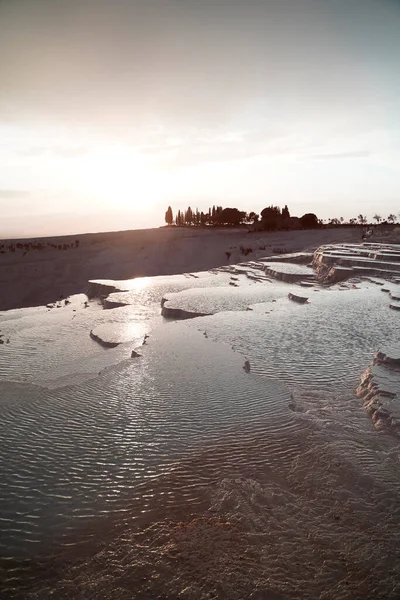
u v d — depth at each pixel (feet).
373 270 114.93
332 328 68.13
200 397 42.93
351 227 370.12
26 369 61.82
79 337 81.76
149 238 404.36
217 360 54.49
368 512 25.44
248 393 43.73
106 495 27.78
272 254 268.41
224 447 33.27
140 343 72.18
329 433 35.17
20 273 316.19
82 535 24.36
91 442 34.76
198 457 31.91
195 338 65.51
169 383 47.01
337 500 26.63
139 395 44.04
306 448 32.89
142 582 21.02
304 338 63.62
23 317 105.19
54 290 285.84
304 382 47.52
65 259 349.20
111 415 39.65
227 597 19.94
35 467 31.27
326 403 41.86
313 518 25.11
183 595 20.17
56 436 36.06
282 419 37.83
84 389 46.88
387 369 46.29
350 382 47.01
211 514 25.73
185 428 36.50
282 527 24.45
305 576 21.04
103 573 21.66
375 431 35.37
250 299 102.53
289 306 90.17
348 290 102.89
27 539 24.17
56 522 25.45
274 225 411.13
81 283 295.89
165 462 31.40
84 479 29.60
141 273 305.53
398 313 75.97
